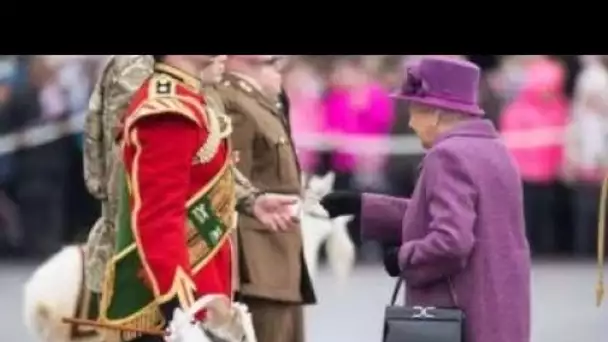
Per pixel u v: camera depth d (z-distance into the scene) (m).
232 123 32.31
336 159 75.25
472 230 28.14
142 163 24.20
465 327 28.28
